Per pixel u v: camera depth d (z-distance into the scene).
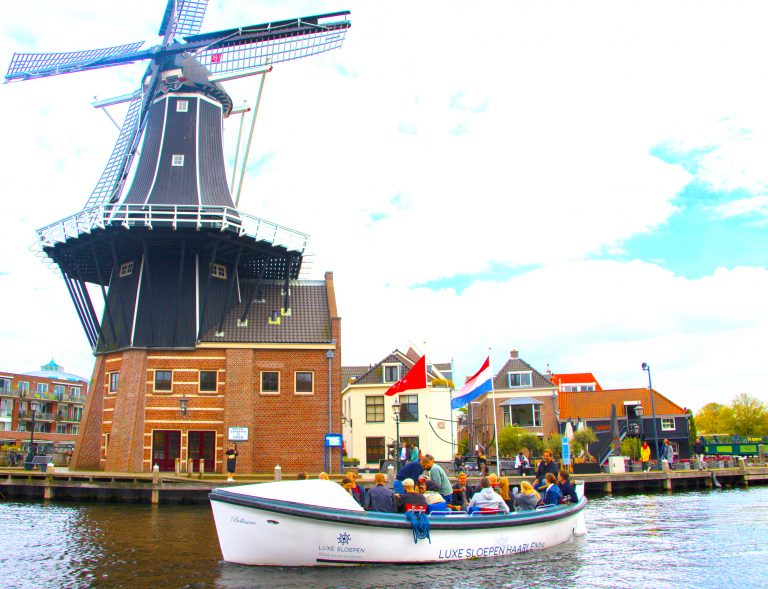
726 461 47.78
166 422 36.62
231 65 42.16
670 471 41.19
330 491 14.89
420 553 15.26
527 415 59.31
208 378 37.47
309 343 38.31
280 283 42.75
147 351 37.22
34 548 17.92
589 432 48.00
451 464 42.72
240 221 37.00
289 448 37.22
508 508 17.33
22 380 88.19
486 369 28.27
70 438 93.12
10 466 40.22
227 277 40.50
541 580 13.88
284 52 42.28
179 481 30.86
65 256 39.38
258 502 14.40
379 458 50.12
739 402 82.81
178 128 40.62
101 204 36.38
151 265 38.38
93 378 39.47
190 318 37.94
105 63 43.16
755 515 25.48
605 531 21.17
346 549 14.69
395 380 51.38
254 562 14.80
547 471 22.12
